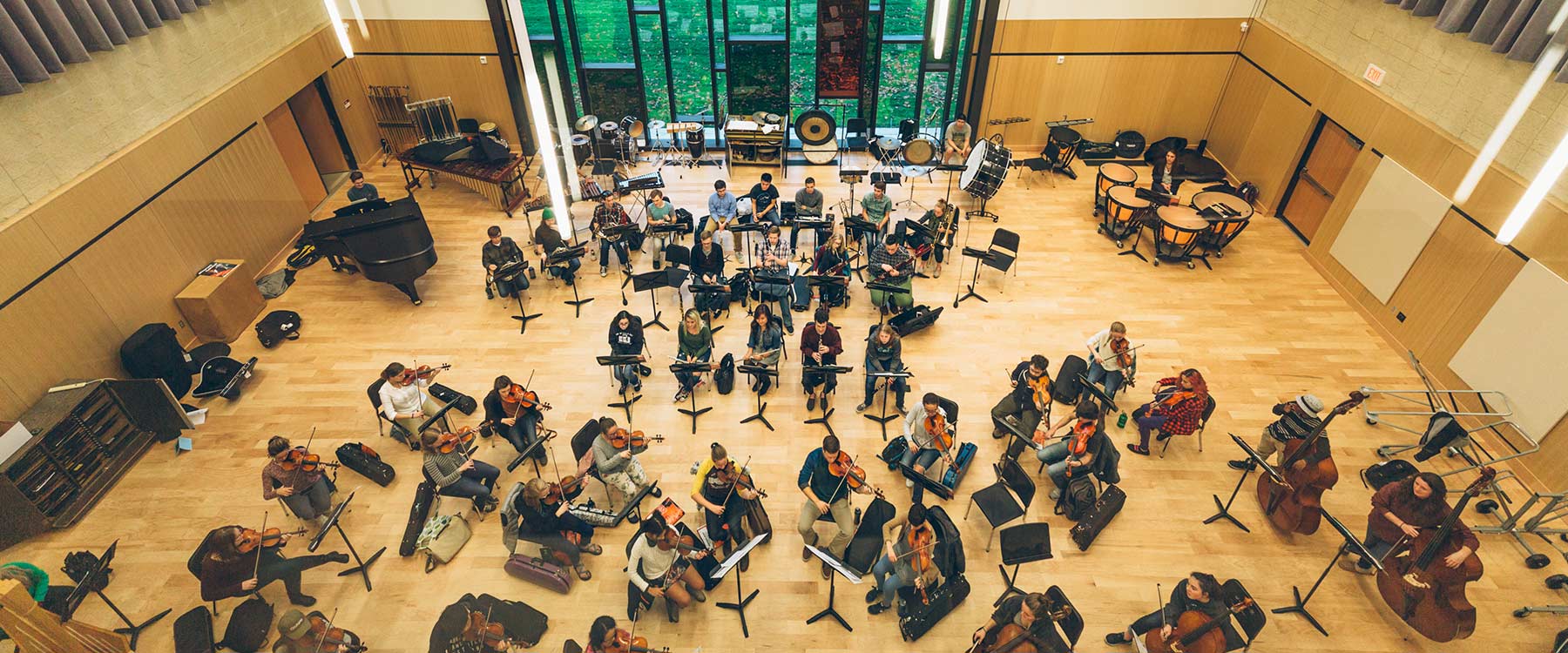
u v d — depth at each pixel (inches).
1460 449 282.5
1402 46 353.4
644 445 267.1
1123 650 232.4
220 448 304.5
